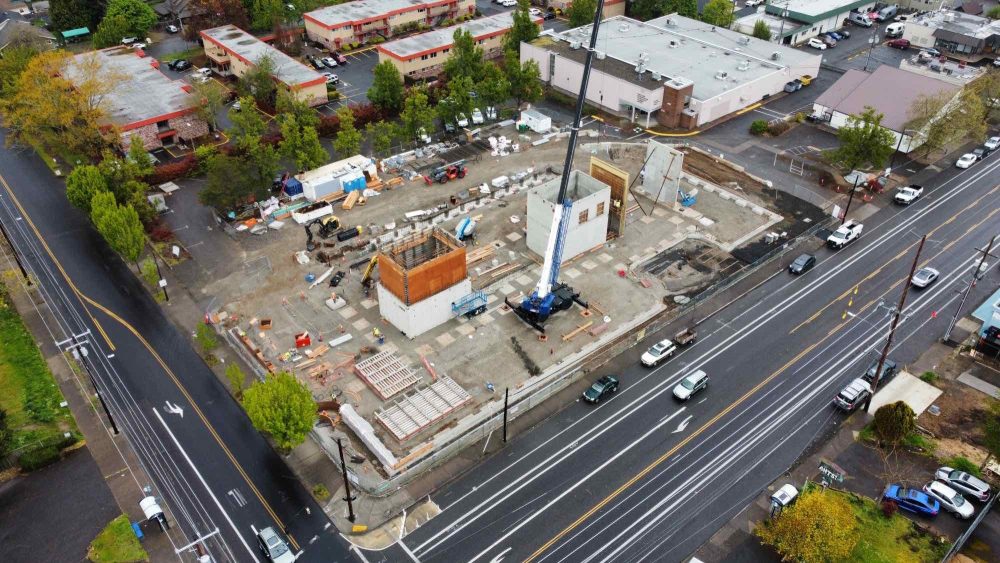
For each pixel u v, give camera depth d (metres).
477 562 56.03
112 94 119.25
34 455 63.28
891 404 64.25
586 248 90.88
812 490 59.62
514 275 87.00
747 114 127.50
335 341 76.38
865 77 124.75
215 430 67.69
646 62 133.00
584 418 68.88
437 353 75.69
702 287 85.38
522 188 104.69
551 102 133.50
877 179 104.62
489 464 64.31
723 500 60.94
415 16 164.00
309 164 102.56
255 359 73.88
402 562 56.12
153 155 115.19
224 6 152.88
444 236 79.00
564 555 56.53
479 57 129.00
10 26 149.38
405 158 112.56
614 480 62.69
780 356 75.75
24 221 98.38
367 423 66.38
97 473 63.41
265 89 125.81
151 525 59.16
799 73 137.00
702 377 71.12
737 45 143.38
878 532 58.12
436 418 67.25
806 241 93.81
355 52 154.25
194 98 114.88
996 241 92.75
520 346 76.75
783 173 109.06
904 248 92.06
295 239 93.75
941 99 107.06
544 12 175.62
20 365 74.69
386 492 61.59
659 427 67.81
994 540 57.72
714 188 103.94
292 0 162.62
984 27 150.75
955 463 63.72
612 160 112.50
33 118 103.25
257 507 60.50
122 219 82.12
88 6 162.38
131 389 71.94
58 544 57.38
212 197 93.19
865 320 80.31
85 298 84.12
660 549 57.06
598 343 77.12
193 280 86.69
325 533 58.38
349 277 86.81
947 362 74.75
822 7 160.50
